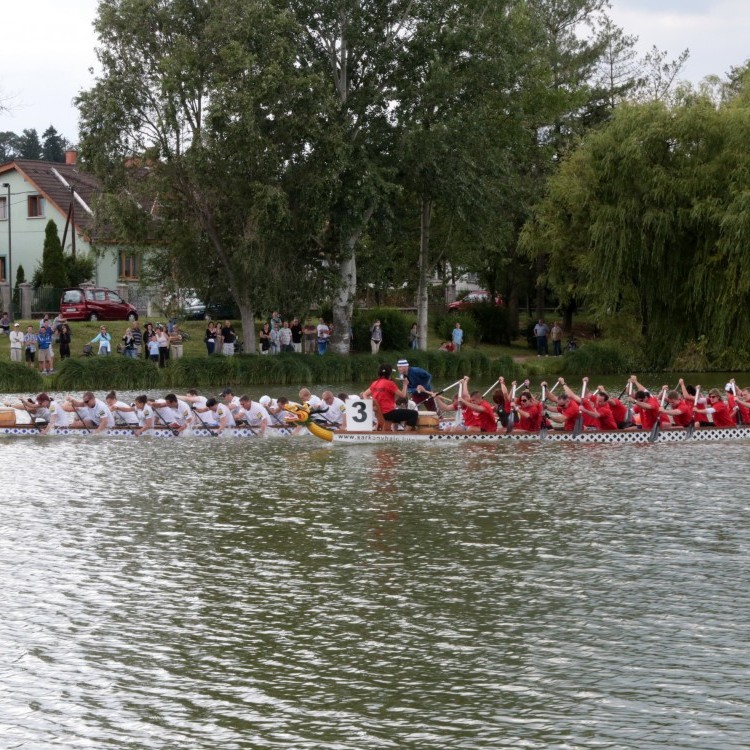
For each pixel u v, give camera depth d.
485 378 51.41
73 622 13.68
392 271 62.09
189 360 45.25
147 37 45.62
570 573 15.72
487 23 52.44
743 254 47.47
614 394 42.72
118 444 29.06
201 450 27.92
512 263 69.38
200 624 13.61
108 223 48.53
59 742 10.44
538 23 63.44
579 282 59.97
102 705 11.24
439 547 17.30
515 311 70.50
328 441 28.92
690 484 22.67
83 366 42.50
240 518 19.48
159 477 23.75
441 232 61.34
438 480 23.38
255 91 45.00
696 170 49.59
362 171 49.38
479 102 52.72
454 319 63.25
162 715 11.01
